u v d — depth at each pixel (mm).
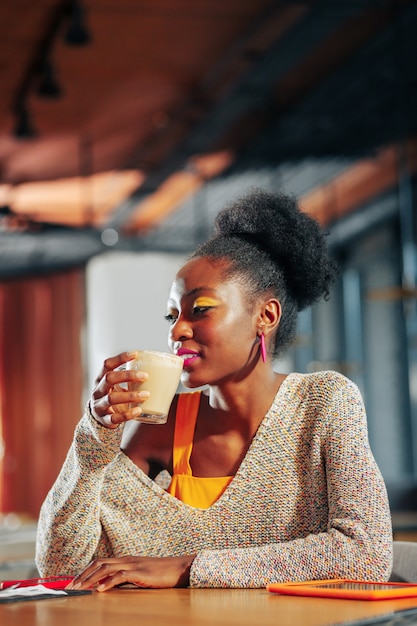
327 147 9859
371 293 6715
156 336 11266
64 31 6277
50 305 12188
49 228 10531
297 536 1443
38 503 12188
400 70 8031
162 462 1562
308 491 1453
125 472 1499
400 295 6652
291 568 1316
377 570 1325
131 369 1351
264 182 10523
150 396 1342
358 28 7230
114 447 1377
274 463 1464
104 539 1476
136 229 11391
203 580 1301
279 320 1532
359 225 11875
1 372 12305
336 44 7484
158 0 6145
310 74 8086
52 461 12109
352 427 1441
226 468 1506
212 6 6383
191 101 8156
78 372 11750
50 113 7969
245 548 1354
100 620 1026
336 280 1701
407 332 11992
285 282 1578
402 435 12047
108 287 11141
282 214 1594
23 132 7789
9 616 1075
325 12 6789
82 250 10820
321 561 1320
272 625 969
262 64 7578
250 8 6473
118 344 11156
